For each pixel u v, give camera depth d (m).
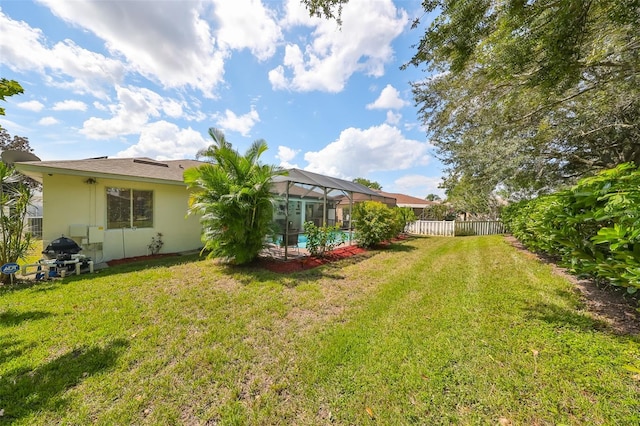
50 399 2.01
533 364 2.28
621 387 1.94
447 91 6.51
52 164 5.97
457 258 7.27
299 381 2.23
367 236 9.23
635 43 3.87
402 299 4.07
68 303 3.88
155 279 5.14
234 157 6.20
